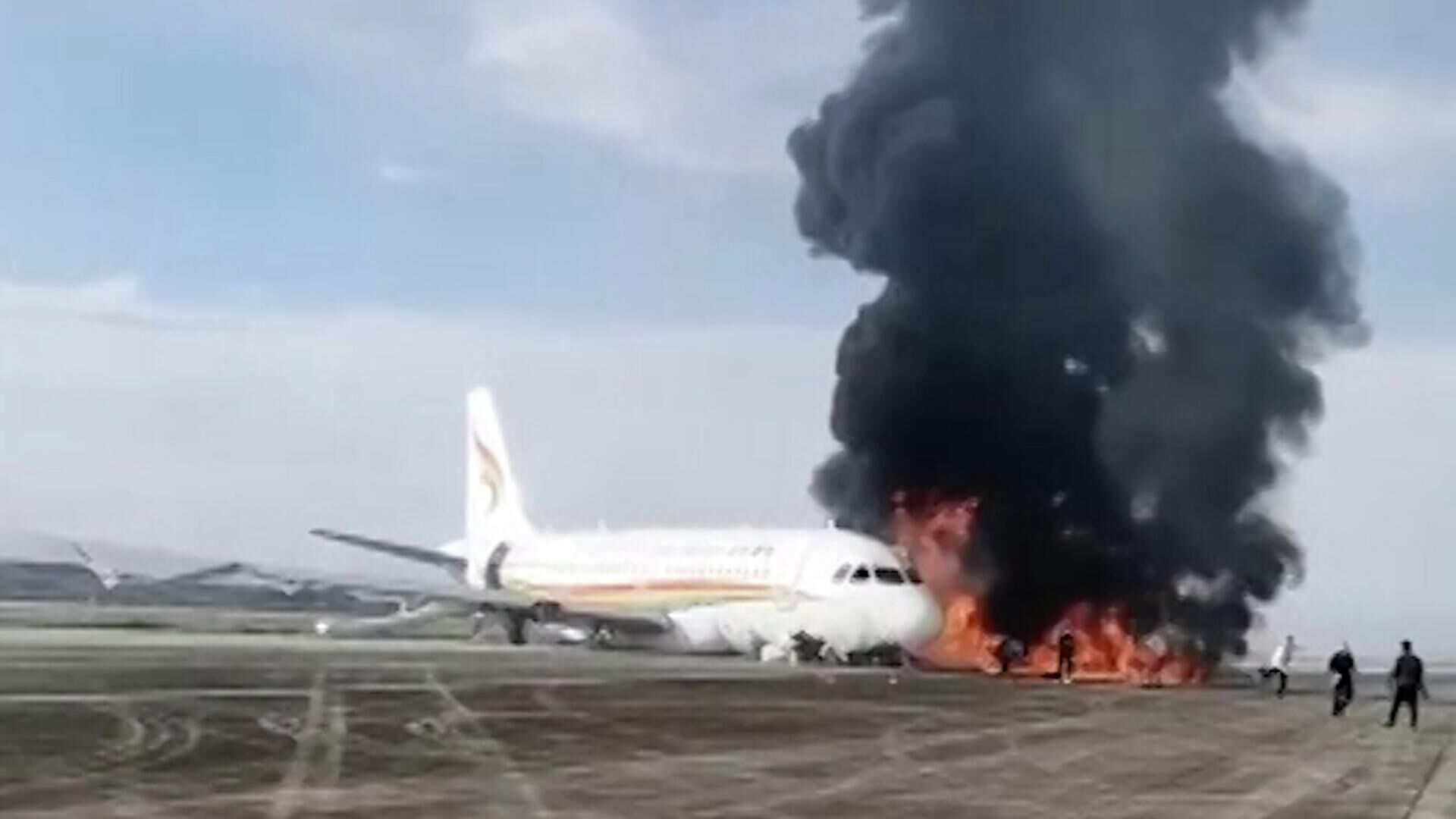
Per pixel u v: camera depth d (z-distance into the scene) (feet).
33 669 189.57
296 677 181.37
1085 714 171.53
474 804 81.41
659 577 292.40
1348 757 124.88
